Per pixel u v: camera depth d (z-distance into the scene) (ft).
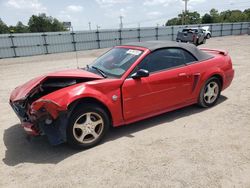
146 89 12.70
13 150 11.87
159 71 13.26
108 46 89.66
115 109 11.96
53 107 10.06
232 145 11.30
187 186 8.64
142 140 12.18
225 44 72.49
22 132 13.92
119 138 12.51
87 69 14.39
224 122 13.88
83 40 83.71
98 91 11.38
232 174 9.21
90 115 11.37
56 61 51.98
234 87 21.18
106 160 10.53
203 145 11.40
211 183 8.75
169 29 103.09
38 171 10.00
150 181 8.99
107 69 13.35
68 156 11.05
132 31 93.61
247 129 12.90
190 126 13.53
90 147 11.66
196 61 14.99
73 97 10.55
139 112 12.91
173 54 14.06
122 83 11.96
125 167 9.95
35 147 12.07
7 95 22.36
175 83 13.80
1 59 66.28
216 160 10.14
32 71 38.17
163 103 13.71
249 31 125.80
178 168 9.70
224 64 16.31
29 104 11.32
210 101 16.22
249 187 8.50
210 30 118.83
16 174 9.86
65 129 10.71
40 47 75.87
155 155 10.73
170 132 12.92
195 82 14.82
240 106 16.35
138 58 12.71
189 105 15.56
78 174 9.66
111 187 8.78
